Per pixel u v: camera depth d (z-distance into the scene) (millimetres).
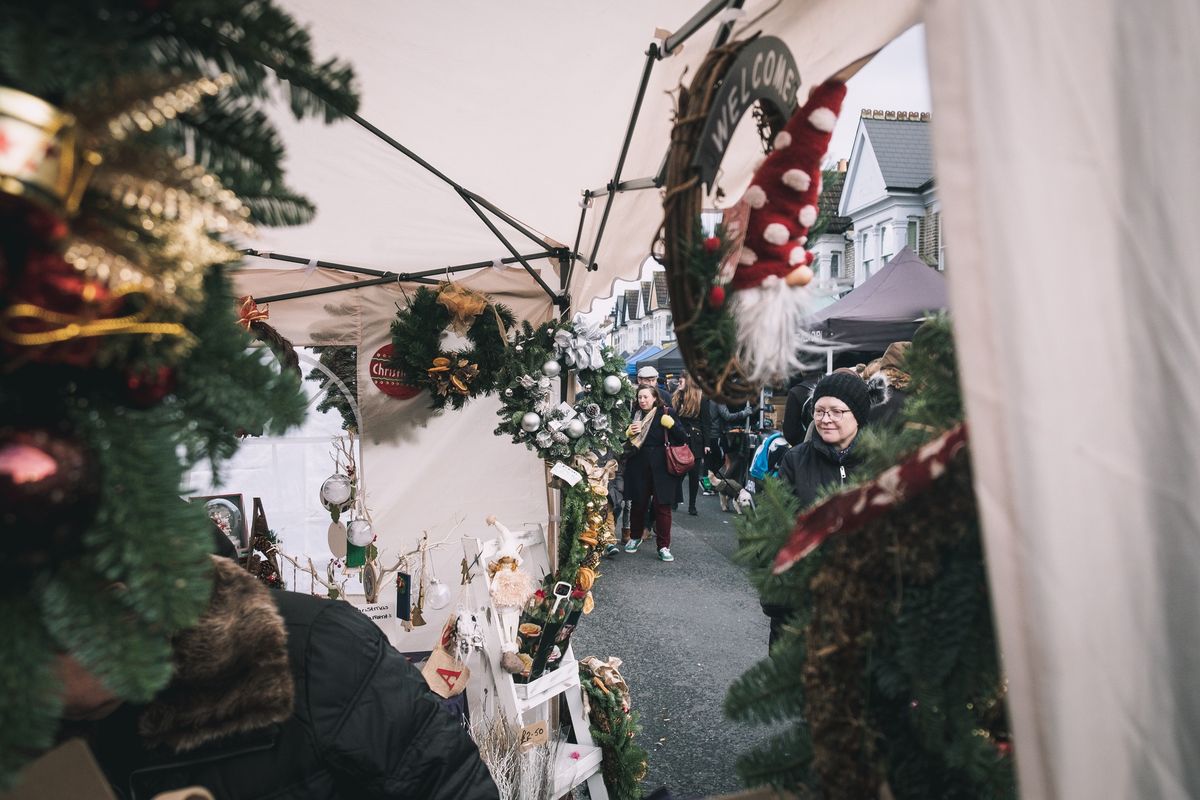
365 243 2730
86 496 465
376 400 2979
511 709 2289
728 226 1023
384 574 2648
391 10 1583
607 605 5168
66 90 451
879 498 741
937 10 584
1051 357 554
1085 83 566
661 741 3299
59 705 477
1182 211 563
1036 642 553
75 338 464
